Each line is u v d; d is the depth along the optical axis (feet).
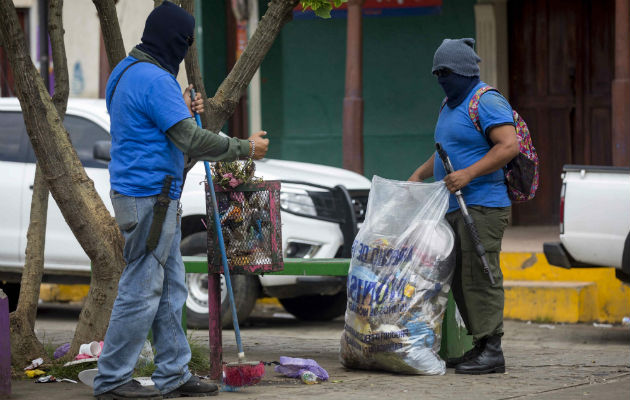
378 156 80.38
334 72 81.20
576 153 77.51
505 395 29.45
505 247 61.62
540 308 55.01
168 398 29.14
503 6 77.92
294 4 34.65
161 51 28.14
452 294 35.68
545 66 77.97
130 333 27.91
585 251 46.32
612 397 29.19
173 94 27.40
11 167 54.19
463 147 33.94
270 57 82.28
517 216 78.48
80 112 53.57
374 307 33.32
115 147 27.91
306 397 29.19
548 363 37.11
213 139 27.73
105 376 28.19
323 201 49.03
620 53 63.77
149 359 34.09
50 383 32.60
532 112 78.38
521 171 33.55
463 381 32.24
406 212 33.71
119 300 27.99
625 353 40.73
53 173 32.42
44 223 36.68
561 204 46.88
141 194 27.50
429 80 79.15
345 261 36.94
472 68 33.86
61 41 36.86
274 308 60.90
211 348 33.37
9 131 54.95
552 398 28.96
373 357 33.58
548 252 47.78
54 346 40.73
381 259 33.55
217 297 33.30
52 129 34.55
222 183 31.89
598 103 76.95
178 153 28.19
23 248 53.42
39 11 74.08
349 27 69.36
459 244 34.35
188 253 49.55
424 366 33.35
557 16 77.61
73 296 64.59
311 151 81.87
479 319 33.96
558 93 77.82
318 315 55.26
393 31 79.51
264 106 82.58
